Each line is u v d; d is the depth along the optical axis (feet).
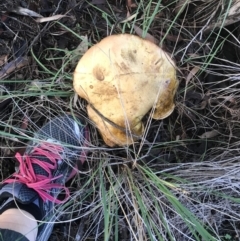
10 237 1.72
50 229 2.08
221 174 2.02
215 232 2.03
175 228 2.01
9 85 2.17
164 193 1.86
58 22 2.05
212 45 2.11
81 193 2.10
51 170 2.07
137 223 1.91
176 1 2.04
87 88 1.77
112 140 1.90
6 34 2.16
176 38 2.10
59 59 2.15
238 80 2.11
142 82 1.74
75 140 2.09
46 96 2.06
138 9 1.94
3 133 1.88
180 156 2.20
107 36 1.92
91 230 2.18
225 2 1.93
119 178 2.04
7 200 1.96
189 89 2.10
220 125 2.15
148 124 1.89
